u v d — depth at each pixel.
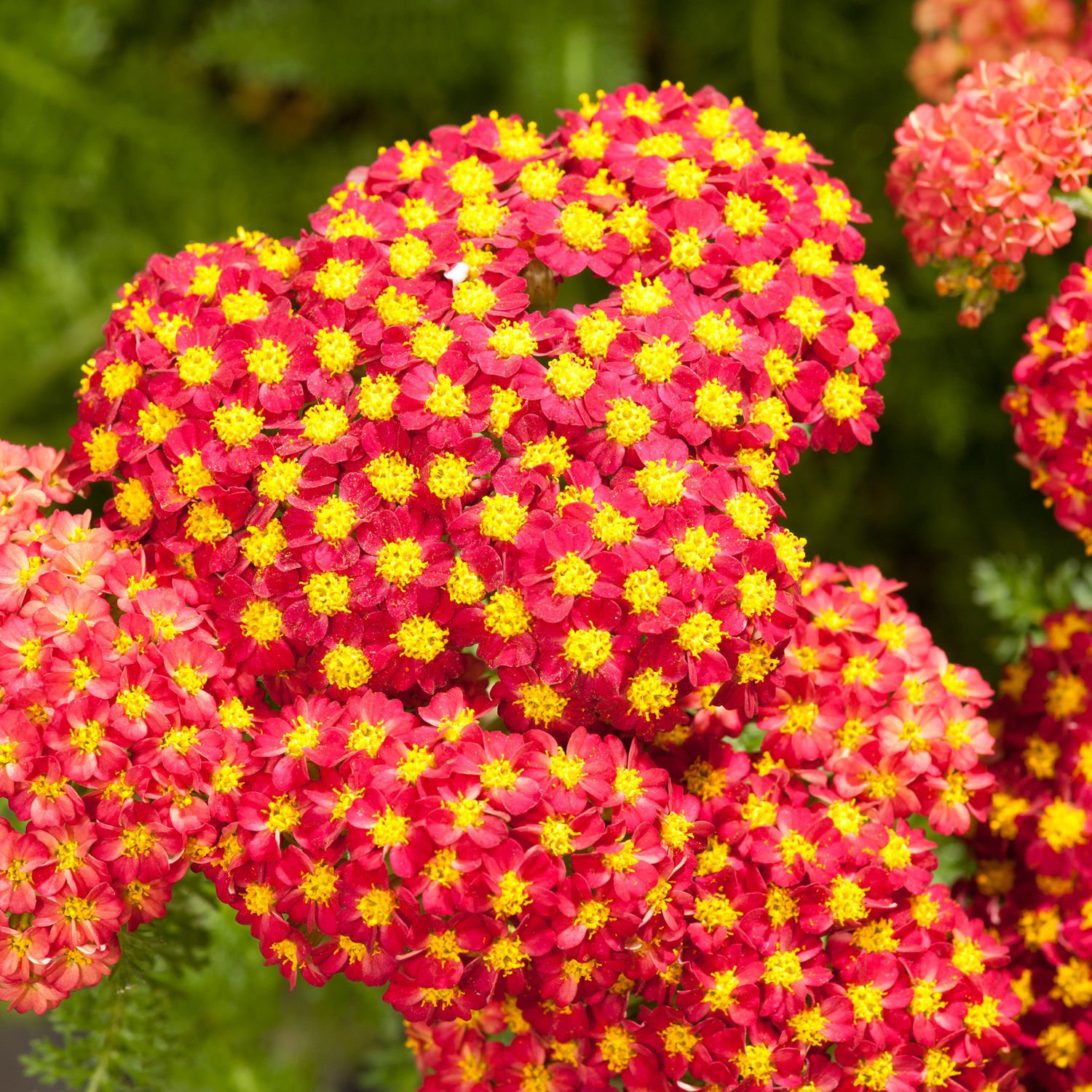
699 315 0.30
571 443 0.30
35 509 0.31
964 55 0.36
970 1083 0.31
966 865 0.34
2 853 0.30
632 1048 0.30
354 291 0.30
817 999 0.31
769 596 0.30
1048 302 0.41
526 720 0.30
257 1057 0.38
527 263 0.31
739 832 0.31
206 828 0.30
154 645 0.30
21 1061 0.34
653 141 0.31
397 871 0.29
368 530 0.30
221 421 0.30
